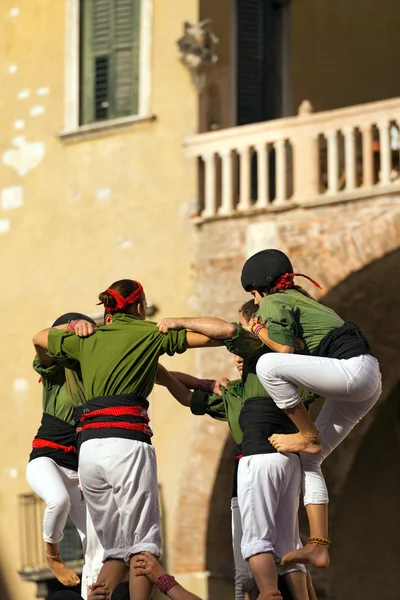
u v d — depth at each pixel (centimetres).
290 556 2212
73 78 5000
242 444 2266
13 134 5097
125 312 2300
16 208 5053
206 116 4766
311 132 4506
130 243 4816
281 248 4519
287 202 4506
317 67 5122
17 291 5012
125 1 4925
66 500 2511
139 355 2247
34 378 4941
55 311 4931
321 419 2320
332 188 4459
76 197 4944
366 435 5034
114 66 4925
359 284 4472
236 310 4591
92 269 4878
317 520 2256
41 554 4834
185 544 4575
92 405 2245
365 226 4406
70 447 2556
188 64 4741
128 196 4841
